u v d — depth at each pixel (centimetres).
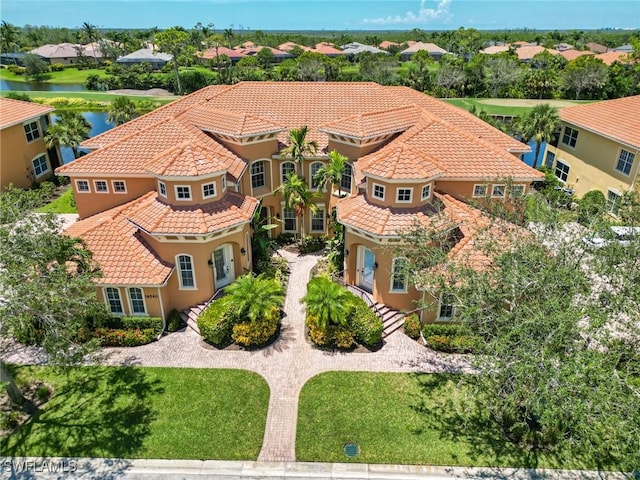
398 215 2500
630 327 1623
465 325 1795
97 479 1736
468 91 9656
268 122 3192
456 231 2561
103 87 10431
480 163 2812
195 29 15962
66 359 1827
